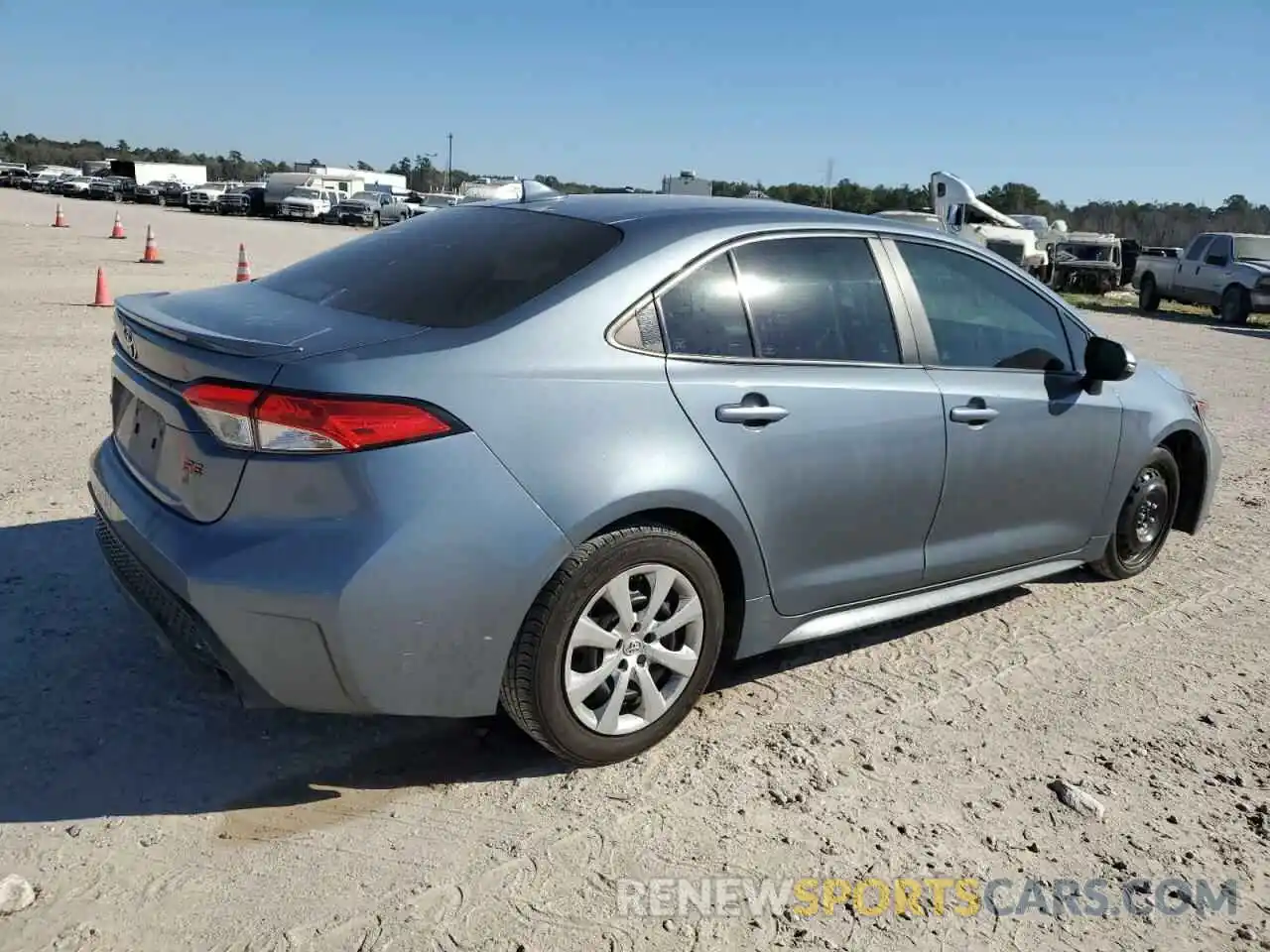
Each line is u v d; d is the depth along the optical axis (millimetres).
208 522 2889
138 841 2820
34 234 27328
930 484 3947
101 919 2525
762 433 3408
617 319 3217
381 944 2502
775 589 3590
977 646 4441
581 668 3164
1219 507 6871
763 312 3557
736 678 3986
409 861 2816
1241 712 3975
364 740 3398
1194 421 5273
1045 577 5355
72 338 10484
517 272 3311
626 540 3104
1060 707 3926
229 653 2818
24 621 3988
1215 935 2752
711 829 3033
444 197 50125
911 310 3998
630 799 3154
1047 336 4574
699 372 3328
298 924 2553
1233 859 3068
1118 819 3227
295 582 2717
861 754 3494
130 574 3213
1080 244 30203
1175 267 24609
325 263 3801
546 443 2971
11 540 4746
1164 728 3816
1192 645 4582
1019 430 4262
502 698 3086
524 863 2836
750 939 2617
